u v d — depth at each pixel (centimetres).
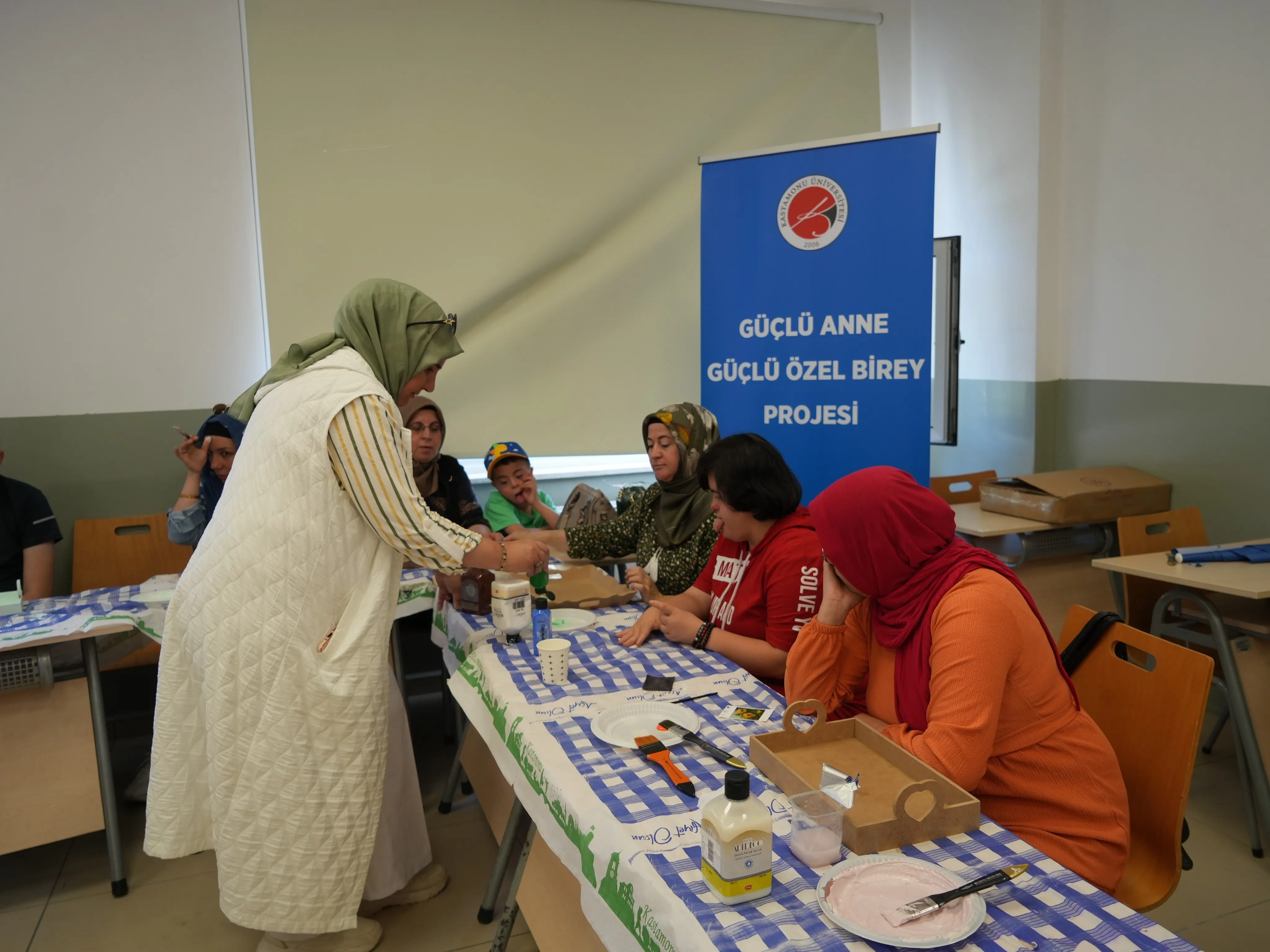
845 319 292
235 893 159
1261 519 288
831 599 146
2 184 292
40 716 210
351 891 163
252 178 319
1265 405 283
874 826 100
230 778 155
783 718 132
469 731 245
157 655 306
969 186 383
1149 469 324
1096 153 335
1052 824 128
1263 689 223
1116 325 334
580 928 136
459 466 307
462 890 214
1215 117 291
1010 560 295
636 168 356
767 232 297
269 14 306
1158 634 240
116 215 304
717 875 91
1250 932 189
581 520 296
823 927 87
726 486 181
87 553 297
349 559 160
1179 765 138
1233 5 282
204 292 316
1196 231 301
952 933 83
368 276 327
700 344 341
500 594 178
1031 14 341
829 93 379
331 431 154
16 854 241
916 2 396
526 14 336
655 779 121
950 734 117
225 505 158
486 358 346
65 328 302
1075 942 83
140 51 302
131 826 256
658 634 189
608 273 357
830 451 299
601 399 363
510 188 341
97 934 204
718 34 361
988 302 380
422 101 327
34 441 302
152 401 314
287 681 154
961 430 402
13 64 289
